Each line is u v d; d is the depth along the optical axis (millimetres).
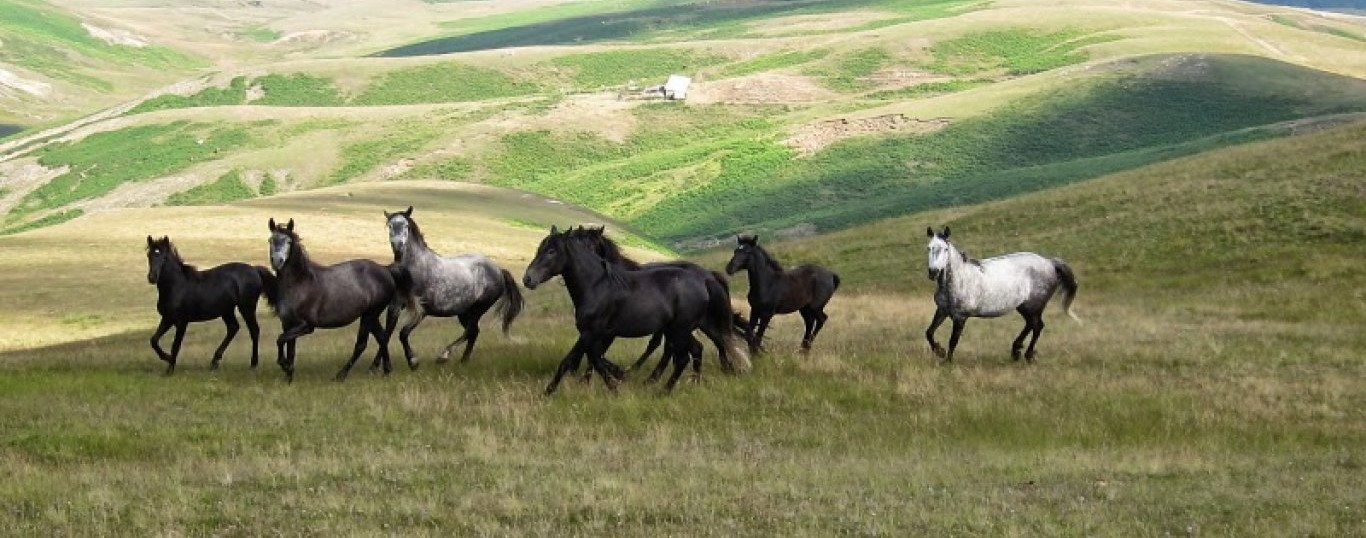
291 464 11445
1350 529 9023
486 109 181250
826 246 50594
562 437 13375
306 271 17641
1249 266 35188
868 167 116438
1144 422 14586
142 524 9016
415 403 15180
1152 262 37844
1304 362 19594
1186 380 17750
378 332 18844
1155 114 120062
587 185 132375
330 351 22891
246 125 175750
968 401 15539
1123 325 25781
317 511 9461
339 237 53031
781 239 85812
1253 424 14500
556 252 15578
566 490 10250
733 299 35875
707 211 109688
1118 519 9391
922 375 17453
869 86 188125
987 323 26969
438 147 160375
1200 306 29781
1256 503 9984
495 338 24812
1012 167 111000
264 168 154625
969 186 91375
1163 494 10406
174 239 50656
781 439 13617
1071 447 13266
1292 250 35656
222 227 54375
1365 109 111875
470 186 88125
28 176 160125
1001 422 14555
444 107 186750
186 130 175500
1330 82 127000
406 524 9148
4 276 42219
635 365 18594
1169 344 21891
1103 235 42469
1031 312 19891
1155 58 141875
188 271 19344
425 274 19266
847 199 106938
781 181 116125
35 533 8789
